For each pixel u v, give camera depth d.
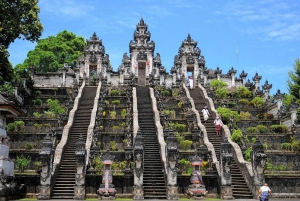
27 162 30.33
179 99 44.38
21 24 31.20
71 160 29.19
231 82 62.22
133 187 25.11
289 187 27.52
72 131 33.81
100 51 60.56
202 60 61.22
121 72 61.16
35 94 49.12
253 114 43.44
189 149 32.88
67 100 44.31
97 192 25.41
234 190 26.72
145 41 62.69
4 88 44.19
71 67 66.00
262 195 19.34
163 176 27.19
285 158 32.56
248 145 34.22
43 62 64.25
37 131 36.75
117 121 37.12
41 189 24.48
